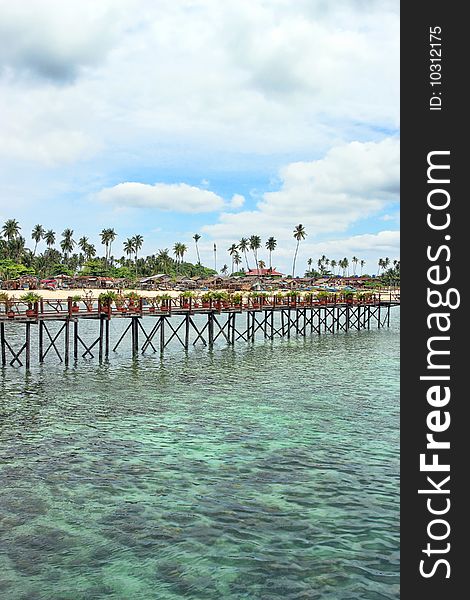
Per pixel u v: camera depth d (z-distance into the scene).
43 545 11.27
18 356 39.50
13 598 9.47
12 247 140.50
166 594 9.62
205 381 30.27
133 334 41.25
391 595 9.60
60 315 35.78
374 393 26.91
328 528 12.02
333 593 9.65
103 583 9.95
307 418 21.64
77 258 173.38
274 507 13.09
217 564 10.58
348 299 66.06
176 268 168.25
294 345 49.94
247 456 16.88
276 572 10.30
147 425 20.53
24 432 19.48
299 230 149.50
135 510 12.91
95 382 29.70
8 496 13.67
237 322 80.69
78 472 15.41
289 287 126.62
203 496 13.73
